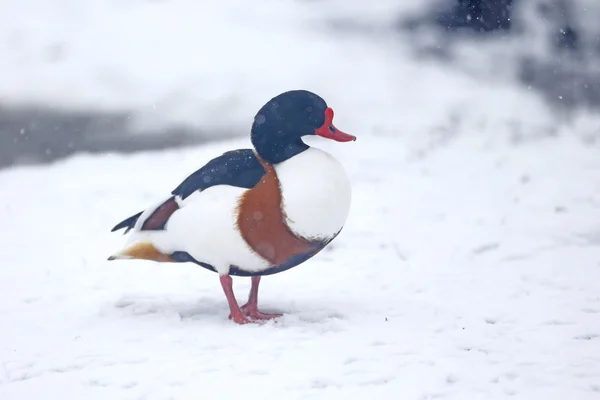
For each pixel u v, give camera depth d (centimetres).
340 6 2956
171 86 2539
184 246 922
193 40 2764
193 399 700
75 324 941
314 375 750
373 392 712
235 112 2438
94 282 1159
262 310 991
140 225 941
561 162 1988
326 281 1156
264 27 2841
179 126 2388
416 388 722
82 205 1698
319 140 2234
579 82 2802
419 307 1006
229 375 754
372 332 889
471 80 2712
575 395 711
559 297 1050
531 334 890
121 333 895
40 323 952
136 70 2623
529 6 2962
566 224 1441
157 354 818
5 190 1867
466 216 1543
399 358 800
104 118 2431
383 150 2112
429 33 2897
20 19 2881
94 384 746
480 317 958
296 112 905
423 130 2312
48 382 754
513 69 2802
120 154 2219
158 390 722
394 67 2695
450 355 812
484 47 2873
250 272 927
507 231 1429
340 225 914
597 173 1861
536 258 1273
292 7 2952
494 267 1228
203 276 1191
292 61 2656
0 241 1452
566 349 835
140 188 1816
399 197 1702
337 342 849
